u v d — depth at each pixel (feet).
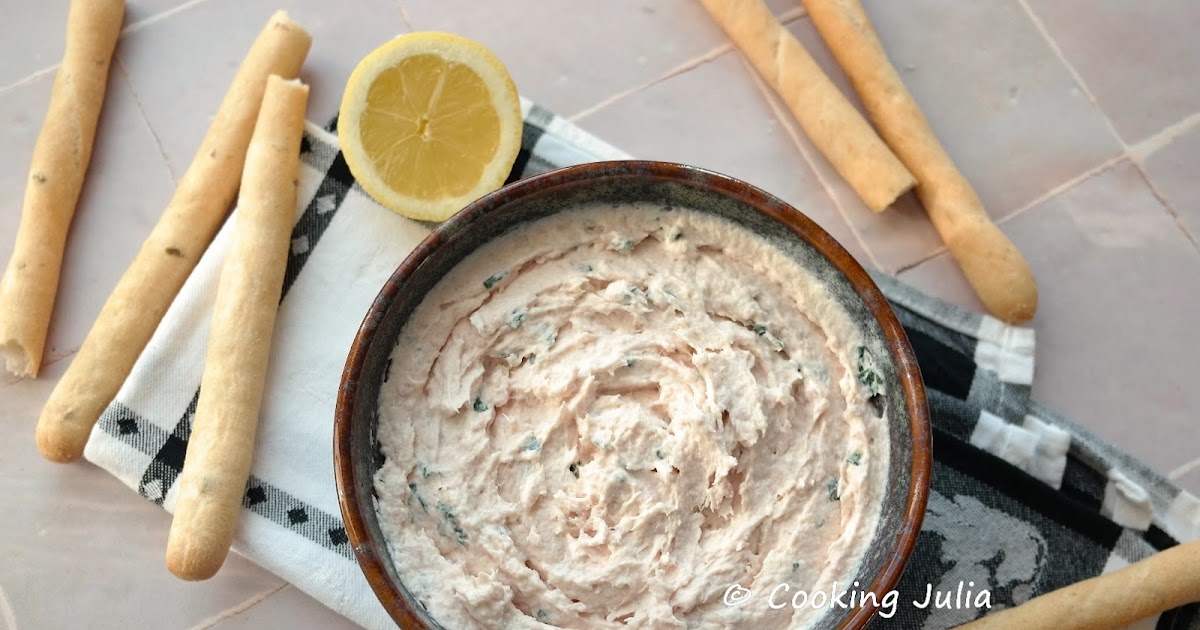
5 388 1.22
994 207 1.30
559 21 1.35
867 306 1.00
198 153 1.25
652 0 1.36
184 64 1.33
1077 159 1.32
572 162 1.25
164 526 1.19
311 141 1.22
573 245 1.07
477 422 1.03
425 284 1.03
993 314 1.24
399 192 1.15
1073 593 1.09
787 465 1.02
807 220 1.01
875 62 1.28
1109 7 1.35
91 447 1.13
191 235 1.20
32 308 1.21
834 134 1.26
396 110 1.14
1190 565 1.07
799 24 1.35
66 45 1.30
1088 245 1.29
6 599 1.16
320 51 1.33
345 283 1.19
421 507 1.00
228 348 1.11
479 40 1.34
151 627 1.16
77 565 1.18
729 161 1.31
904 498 0.97
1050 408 1.24
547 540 1.01
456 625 0.96
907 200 1.29
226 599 1.17
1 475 1.20
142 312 1.18
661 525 1.00
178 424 1.15
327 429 1.15
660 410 1.05
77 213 1.28
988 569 1.15
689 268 1.07
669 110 1.33
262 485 1.13
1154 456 1.23
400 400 1.03
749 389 1.02
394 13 1.34
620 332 1.06
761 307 1.06
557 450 1.03
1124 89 1.33
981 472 1.16
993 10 1.35
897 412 1.00
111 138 1.30
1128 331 1.26
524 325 1.06
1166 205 1.30
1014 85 1.34
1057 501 1.16
